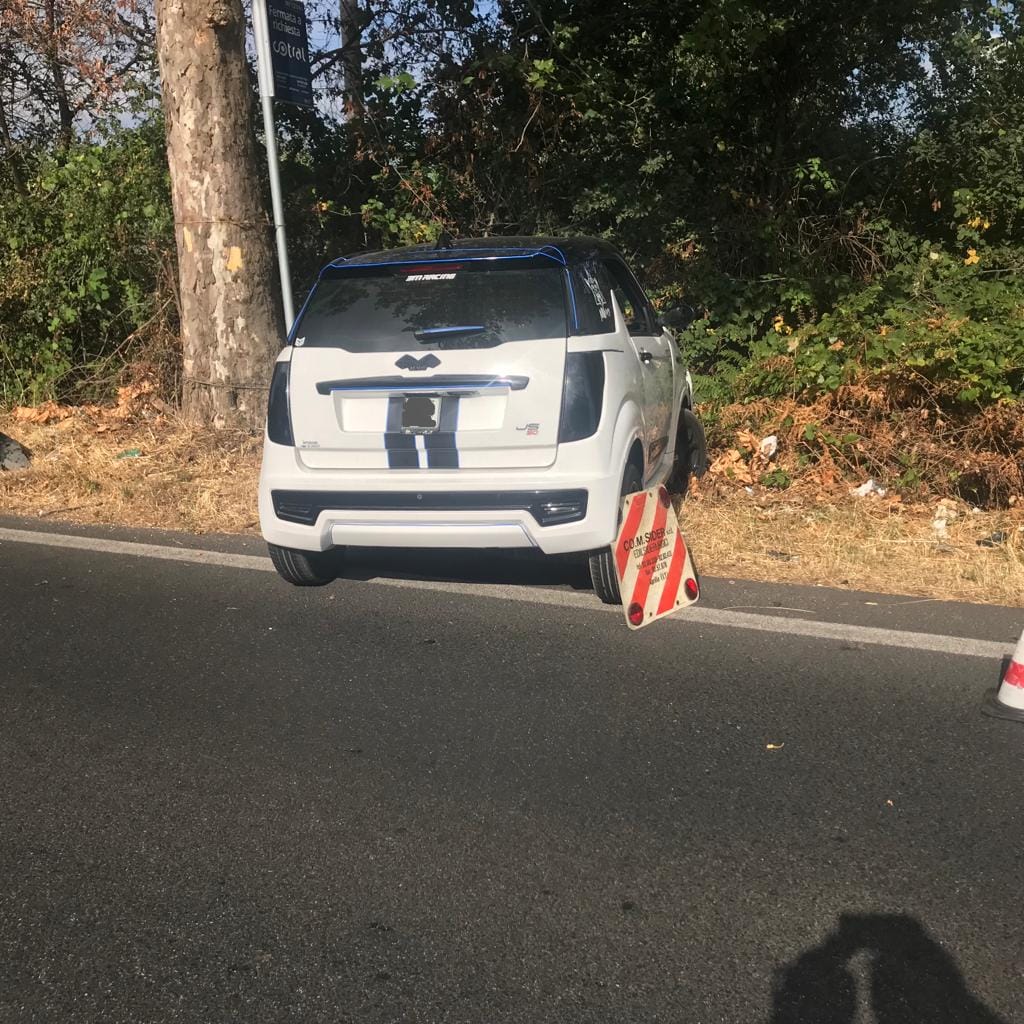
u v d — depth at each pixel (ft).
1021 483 23.80
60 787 11.95
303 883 10.09
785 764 12.16
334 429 16.85
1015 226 37.93
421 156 38.81
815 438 26.02
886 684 14.30
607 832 10.82
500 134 38.09
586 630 16.48
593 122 37.96
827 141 39.11
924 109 40.19
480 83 37.83
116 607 18.01
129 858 10.55
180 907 9.77
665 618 16.96
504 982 8.70
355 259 18.04
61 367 35.27
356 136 38.06
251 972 8.89
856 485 25.03
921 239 38.50
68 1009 8.52
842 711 13.50
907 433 25.45
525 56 36.78
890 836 10.66
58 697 14.37
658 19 38.22
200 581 19.34
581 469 16.20
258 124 37.81
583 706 13.76
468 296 16.84
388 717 13.57
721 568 19.65
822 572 19.35
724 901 9.68
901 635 16.10
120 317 36.27
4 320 35.94
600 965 8.87
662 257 37.11
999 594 18.16
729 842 10.61
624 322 19.06
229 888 10.03
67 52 45.62
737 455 26.20
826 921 9.37
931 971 8.74
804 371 27.55
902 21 37.47
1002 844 10.50
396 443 16.57
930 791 11.51
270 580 19.34
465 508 16.43
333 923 9.49
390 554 20.77
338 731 13.21
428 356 16.42
